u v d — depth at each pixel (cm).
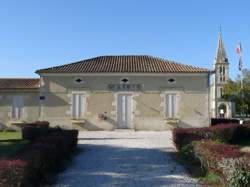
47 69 3120
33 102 3219
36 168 980
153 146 1977
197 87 3094
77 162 1452
